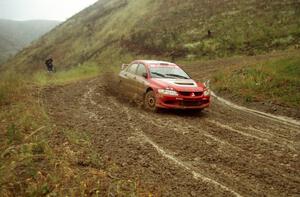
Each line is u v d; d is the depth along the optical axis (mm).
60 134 7879
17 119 8875
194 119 10336
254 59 25328
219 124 9852
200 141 8070
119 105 11812
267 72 16109
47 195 4848
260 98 13539
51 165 5984
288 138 8719
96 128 8773
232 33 38125
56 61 70250
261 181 6047
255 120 10703
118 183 5461
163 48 41938
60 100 12508
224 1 49531
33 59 79750
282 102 12648
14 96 12258
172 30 46469
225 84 16391
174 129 8992
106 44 58375
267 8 41688
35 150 6617
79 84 17281
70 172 5578
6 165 5754
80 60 60281
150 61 12523
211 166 6625
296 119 10938
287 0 42250
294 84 14062
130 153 7102
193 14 49406
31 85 16203
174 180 5926
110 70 23531
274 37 34375
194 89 10898
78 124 9078
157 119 10008
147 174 6098
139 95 11844
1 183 5160
